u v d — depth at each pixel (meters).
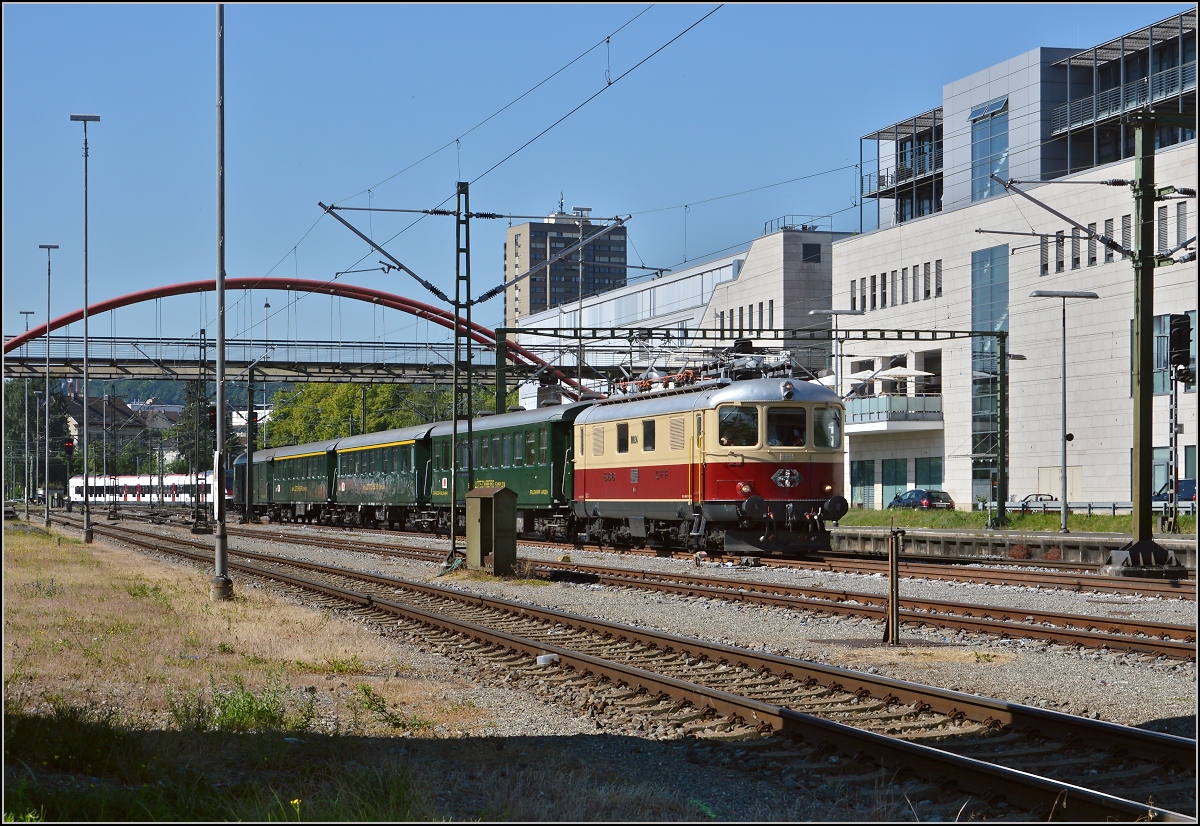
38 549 35.88
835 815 8.12
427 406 103.44
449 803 8.38
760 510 28.27
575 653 14.14
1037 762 9.33
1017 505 57.94
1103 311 54.88
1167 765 8.93
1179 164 51.09
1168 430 51.44
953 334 47.16
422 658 15.40
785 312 76.44
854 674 12.02
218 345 22.59
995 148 65.56
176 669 13.94
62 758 8.92
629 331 42.22
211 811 7.84
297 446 63.31
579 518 36.16
